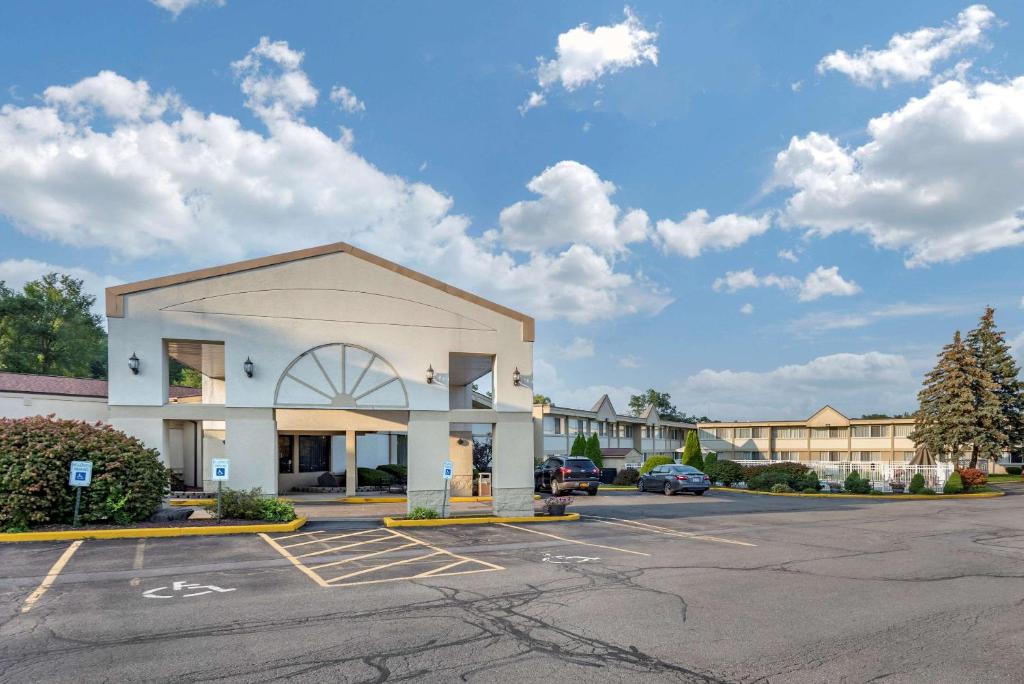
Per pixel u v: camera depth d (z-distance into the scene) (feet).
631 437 197.57
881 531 58.13
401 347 61.67
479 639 25.03
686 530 58.13
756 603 31.04
